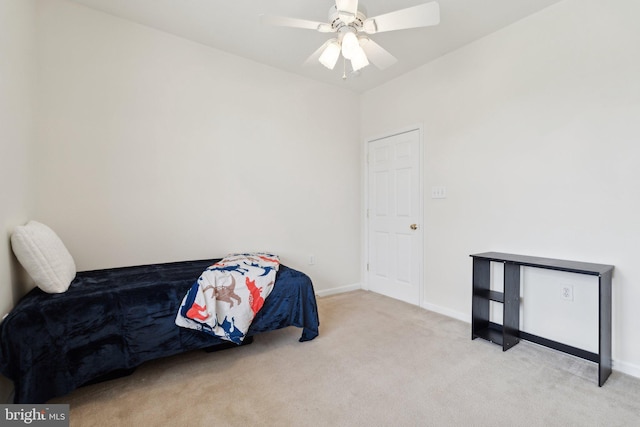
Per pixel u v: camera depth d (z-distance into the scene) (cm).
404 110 339
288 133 339
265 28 258
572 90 214
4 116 158
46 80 219
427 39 269
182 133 276
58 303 164
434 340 244
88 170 236
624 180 193
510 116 248
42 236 175
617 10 194
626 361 194
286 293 234
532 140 235
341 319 290
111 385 183
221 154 296
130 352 181
